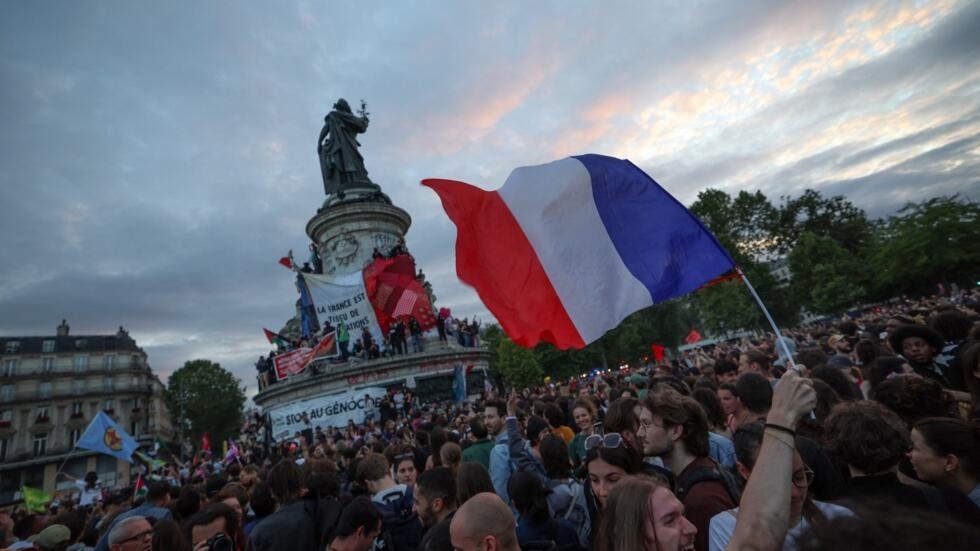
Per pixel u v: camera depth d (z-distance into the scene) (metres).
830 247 60.31
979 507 3.04
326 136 42.81
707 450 3.59
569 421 8.97
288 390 27.80
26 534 8.24
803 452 3.43
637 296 4.90
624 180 5.22
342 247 34.09
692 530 2.29
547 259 5.29
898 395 4.25
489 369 32.75
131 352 91.44
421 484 4.56
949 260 46.69
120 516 6.54
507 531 2.81
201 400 91.06
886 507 1.34
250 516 6.81
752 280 62.72
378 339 28.97
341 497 5.49
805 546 1.36
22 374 79.50
